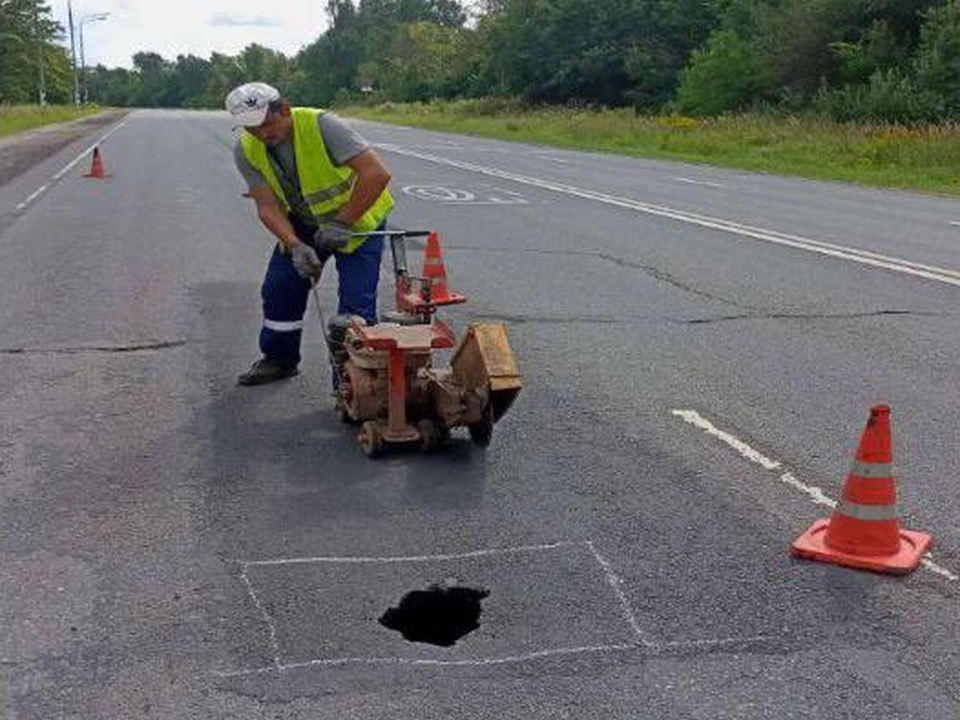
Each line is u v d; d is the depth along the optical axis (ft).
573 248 38.47
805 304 29.12
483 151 101.45
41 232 41.55
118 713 10.23
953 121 107.14
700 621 12.10
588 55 198.59
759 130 112.37
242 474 16.26
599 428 18.62
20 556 13.44
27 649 11.34
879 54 127.03
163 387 20.70
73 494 15.40
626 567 13.38
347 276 19.47
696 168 83.87
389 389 16.89
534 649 11.47
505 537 14.17
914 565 13.46
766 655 11.43
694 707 10.44
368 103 328.08
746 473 16.63
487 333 17.10
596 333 25.49
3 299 28.60
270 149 18.67
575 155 98.27
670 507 15.28
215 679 10.81
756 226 45.91
